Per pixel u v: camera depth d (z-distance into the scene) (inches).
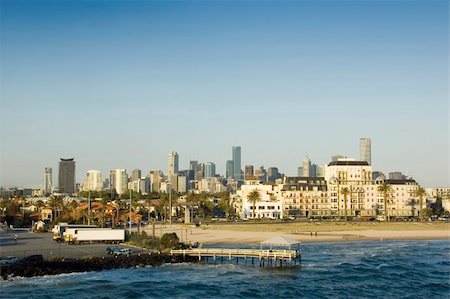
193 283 5157.5
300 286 5113.2
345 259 6914.4
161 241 7224.4
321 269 6063.0
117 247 7219.5
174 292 4773.6
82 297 4517.7
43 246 7568.9
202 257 6697.8
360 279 5502.0
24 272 5344.5
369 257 7135.8
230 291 4854.8
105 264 5856.3
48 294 4596.5
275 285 5137.8
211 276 5551.2
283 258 6181.1
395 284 5280.5
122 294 4650.6
